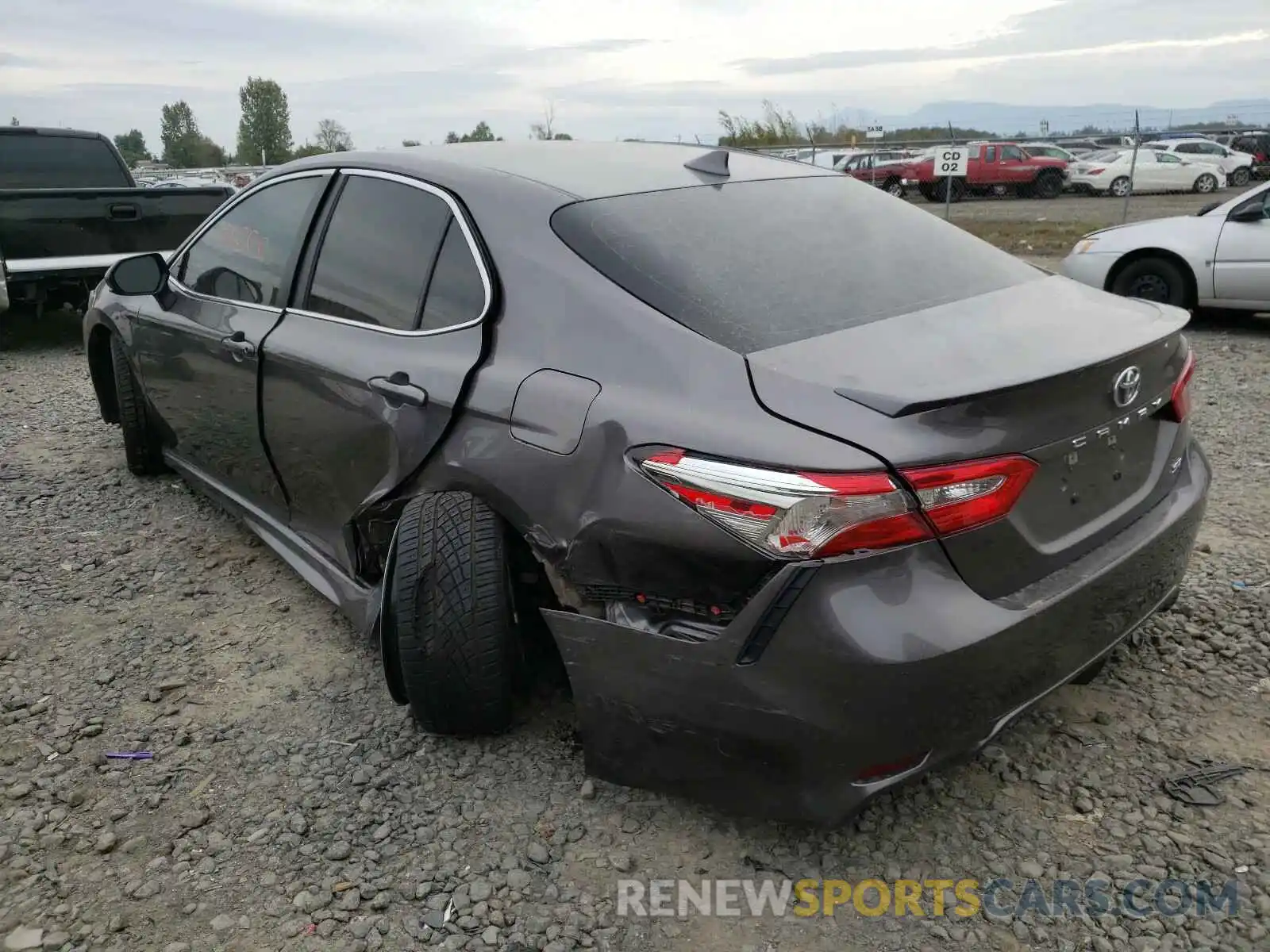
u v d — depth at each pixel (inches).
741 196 118.4
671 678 87.7
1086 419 91.4
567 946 86.4
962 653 81.8
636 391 91.3
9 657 135.0
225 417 151.9
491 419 101.3
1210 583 145.4
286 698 124.8
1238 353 305.1
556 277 101.8
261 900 91.8
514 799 104.4
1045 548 90.0
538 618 111.7
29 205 312.2
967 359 88.5
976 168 1061.8
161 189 337.7
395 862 96.2
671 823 100.5
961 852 95.9
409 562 103.5
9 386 291.9
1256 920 86.6
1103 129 919.0
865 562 80.9
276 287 141.3
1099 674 123.6
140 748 114.9
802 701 82.3
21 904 91.7
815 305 98.4
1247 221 325.7
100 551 169.2
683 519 85.0
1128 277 350.9
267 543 154.0
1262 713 115.2
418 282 116.4
